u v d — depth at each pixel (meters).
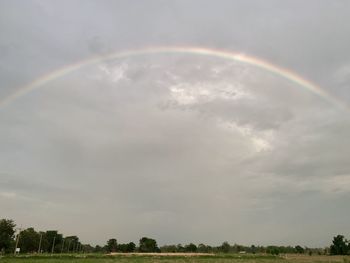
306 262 93.44
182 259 105.44
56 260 91.06
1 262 82.50
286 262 94.50
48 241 192.38
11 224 142.88
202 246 194.25
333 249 163.88
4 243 139.25
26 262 83.25
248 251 183.50
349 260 99.81
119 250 199.88
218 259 107.88
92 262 86.50
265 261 98.38
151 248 197.00
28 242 172.62
